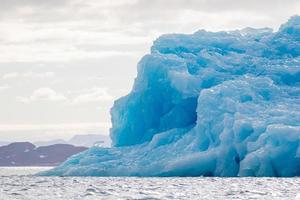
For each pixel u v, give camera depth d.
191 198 175.38
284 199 173.12
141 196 181.12
